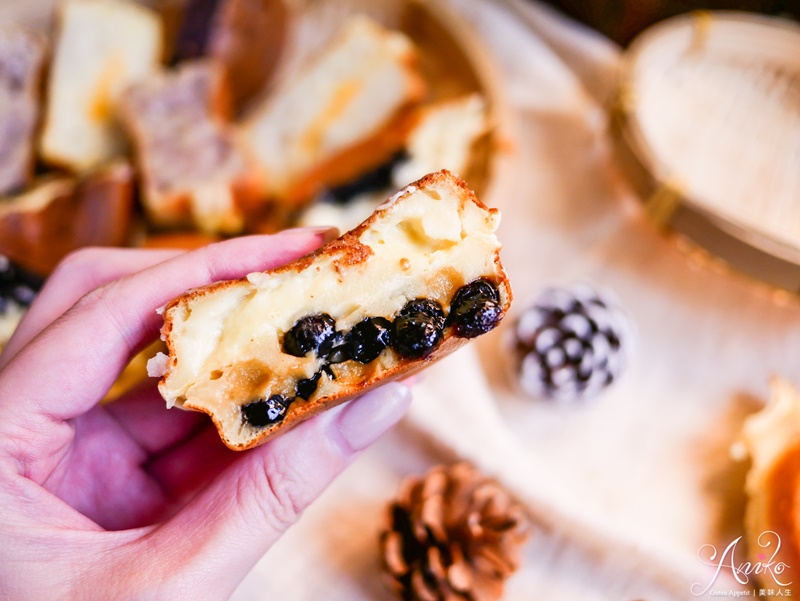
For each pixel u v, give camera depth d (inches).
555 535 9.4
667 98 12.6
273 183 12.5
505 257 11.9
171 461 8.6
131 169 11.7
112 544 6.7
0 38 12.0
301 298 6.8
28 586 6.5
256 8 12.7
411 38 13.8
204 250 7.6
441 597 8.6
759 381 11.0
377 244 6.9
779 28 12.6
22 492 6.8
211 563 6.6
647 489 10.3
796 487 9.2
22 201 11.2
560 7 14.7
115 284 7.4
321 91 13.0
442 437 9.7
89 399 7.3
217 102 12.3
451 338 6.8
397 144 12.1
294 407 6.7
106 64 12.7
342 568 9.5
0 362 8.1
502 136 11.5
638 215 12.3
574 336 10.2
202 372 6.7
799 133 12.4
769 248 10.3
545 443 10.7
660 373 11.1
